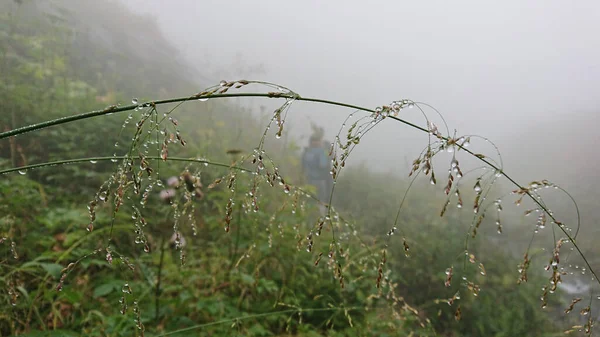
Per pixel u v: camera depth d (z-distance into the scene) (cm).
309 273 300
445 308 360
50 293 174
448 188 108
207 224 341
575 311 370
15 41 537
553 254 117
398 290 383
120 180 103
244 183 315
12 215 231
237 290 269
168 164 355
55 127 385
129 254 266
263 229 311
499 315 366
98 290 192
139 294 212
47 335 156
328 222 168
